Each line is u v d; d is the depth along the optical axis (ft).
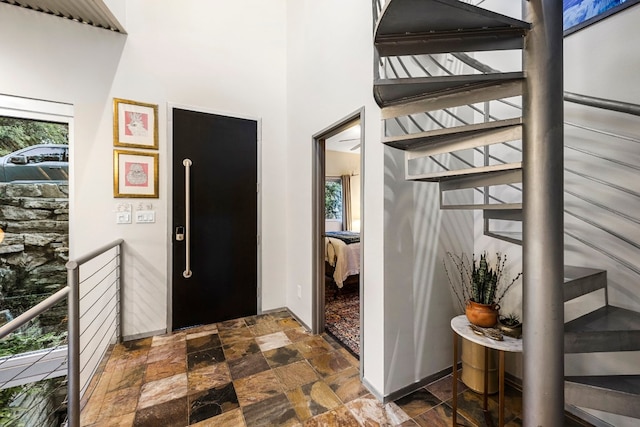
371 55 6.02
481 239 6.95
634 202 4.69
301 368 6.81
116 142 8.07
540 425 3.28
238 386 6.11
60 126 7.59
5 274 7.18
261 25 10.24
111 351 7.57
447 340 6.56
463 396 5.82
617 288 4.87
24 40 7.14
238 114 9.82
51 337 7.52
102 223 7.95
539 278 3.27
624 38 4.71
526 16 3.40
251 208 10.07
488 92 3.71
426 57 6.15
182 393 5.88
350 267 11.96
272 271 10.47
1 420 6.74
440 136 4.24
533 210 3.31
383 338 5.64
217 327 9.14
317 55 8.31
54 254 7.58
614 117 4.88
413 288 6.03
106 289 7.90
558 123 3.27
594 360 5.20
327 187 21.57
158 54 8.63
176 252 8.86
